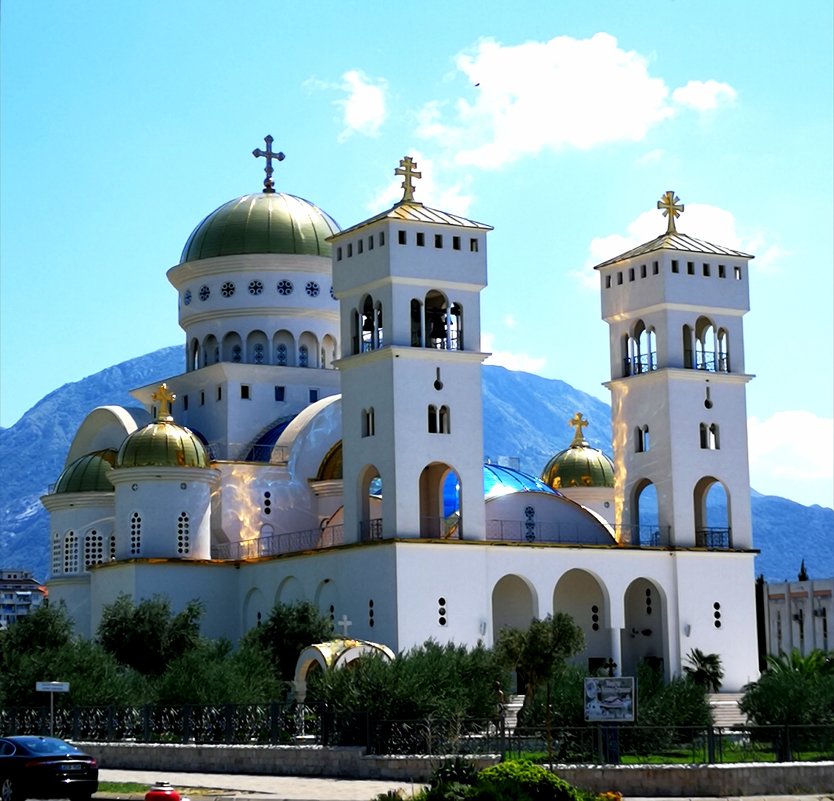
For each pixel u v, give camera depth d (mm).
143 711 78562
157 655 99250
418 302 99250
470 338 100312
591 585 105312
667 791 65250
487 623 96938
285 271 117812
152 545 106688
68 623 101062
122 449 108500
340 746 70438
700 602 103688
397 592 94625
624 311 108688
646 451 106875
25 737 62438
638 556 102375
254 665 89188
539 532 103562
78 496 114125
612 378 109312
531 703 79125
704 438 106312
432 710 72125
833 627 143250
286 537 110562
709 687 101500
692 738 70250
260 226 118188
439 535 102188
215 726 76062
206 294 118750
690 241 108688
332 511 112250
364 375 99875
